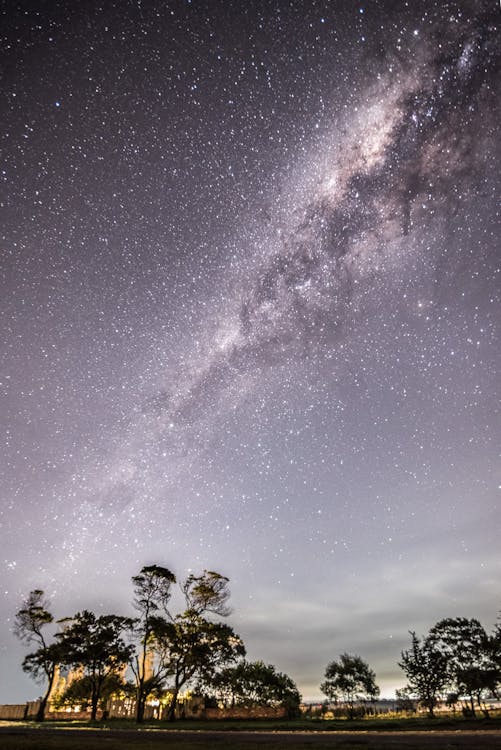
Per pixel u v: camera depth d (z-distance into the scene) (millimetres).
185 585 40094
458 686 28406
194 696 39688
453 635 29750
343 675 41781
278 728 23656
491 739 11914
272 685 41906
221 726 26531
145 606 39000
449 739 12531
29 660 38375
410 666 30094
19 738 17531
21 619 41531
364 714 32562
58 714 40344
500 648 28047
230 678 40312
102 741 15758
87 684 40625
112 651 37625
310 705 37281
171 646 37406
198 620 39000
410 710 31453
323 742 13695
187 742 15102
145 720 35531
